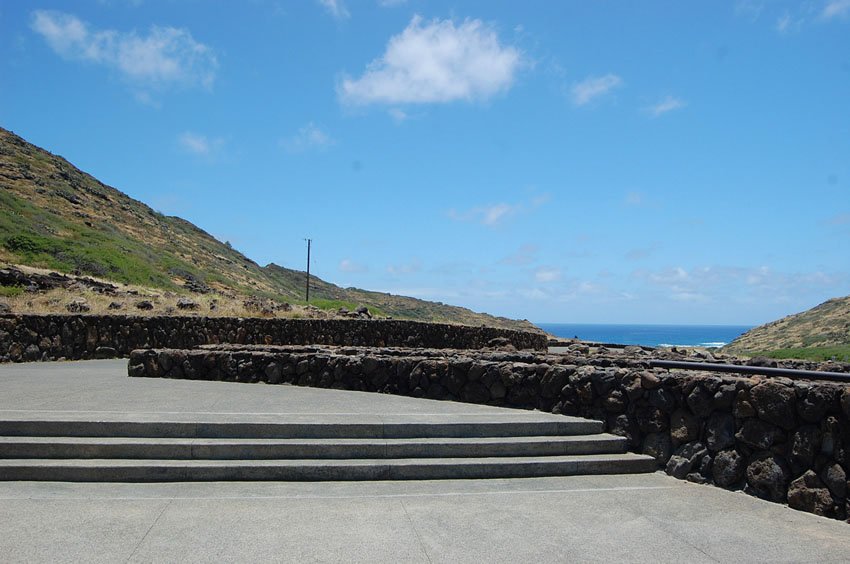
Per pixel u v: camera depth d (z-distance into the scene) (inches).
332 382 461.7
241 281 2027.6
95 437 297.0
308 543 211.9
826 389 254.2
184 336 798.5
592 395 339.0
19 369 590.2
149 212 2449.6
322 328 979.9
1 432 297.4
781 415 265.0
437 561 201.5
